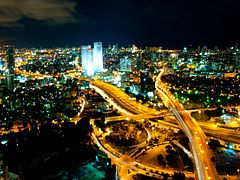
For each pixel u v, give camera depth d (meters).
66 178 176.75
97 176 179.50
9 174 184.12
